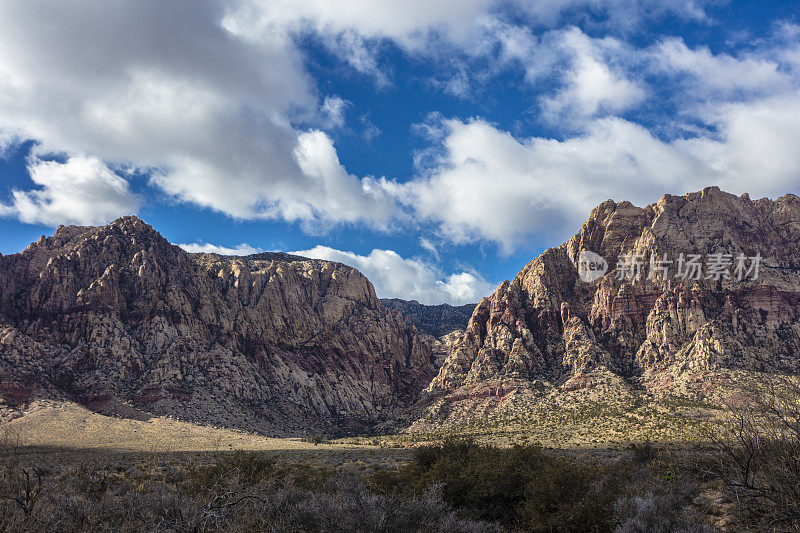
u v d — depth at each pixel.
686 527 13.76
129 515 13.53
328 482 23.84
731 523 13.53
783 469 11.43
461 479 21.59
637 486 18.67
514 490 20.27
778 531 11.31
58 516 12.73
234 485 16.98
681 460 17.80
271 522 14.42
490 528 16.98
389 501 16.16
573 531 16.75
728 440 12.80
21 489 14.36
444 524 15.99
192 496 16.72
